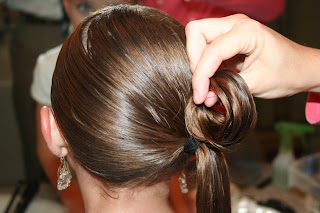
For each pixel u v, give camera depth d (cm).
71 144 77
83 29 75
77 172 85
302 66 71
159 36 71
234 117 62
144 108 69
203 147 71
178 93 70
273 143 265
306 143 220
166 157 73
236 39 64
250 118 64
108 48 69
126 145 70
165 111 69
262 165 214
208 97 66
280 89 71
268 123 300
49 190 150
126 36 70
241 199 145
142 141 70
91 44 71
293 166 167
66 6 120
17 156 212
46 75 143
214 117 68
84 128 72
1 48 246
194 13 139
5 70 224
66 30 155
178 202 112
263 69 68
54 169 147
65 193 143
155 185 81
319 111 92
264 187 181
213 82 64
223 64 77
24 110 207
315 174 162
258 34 66
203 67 62
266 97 73
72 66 72
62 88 73
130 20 73
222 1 134
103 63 69
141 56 69
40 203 143
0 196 151
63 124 75
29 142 208
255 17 145
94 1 104
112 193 81
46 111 82
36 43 184
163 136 71
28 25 189
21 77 200
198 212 74
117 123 69
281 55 68
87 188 84
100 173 76
